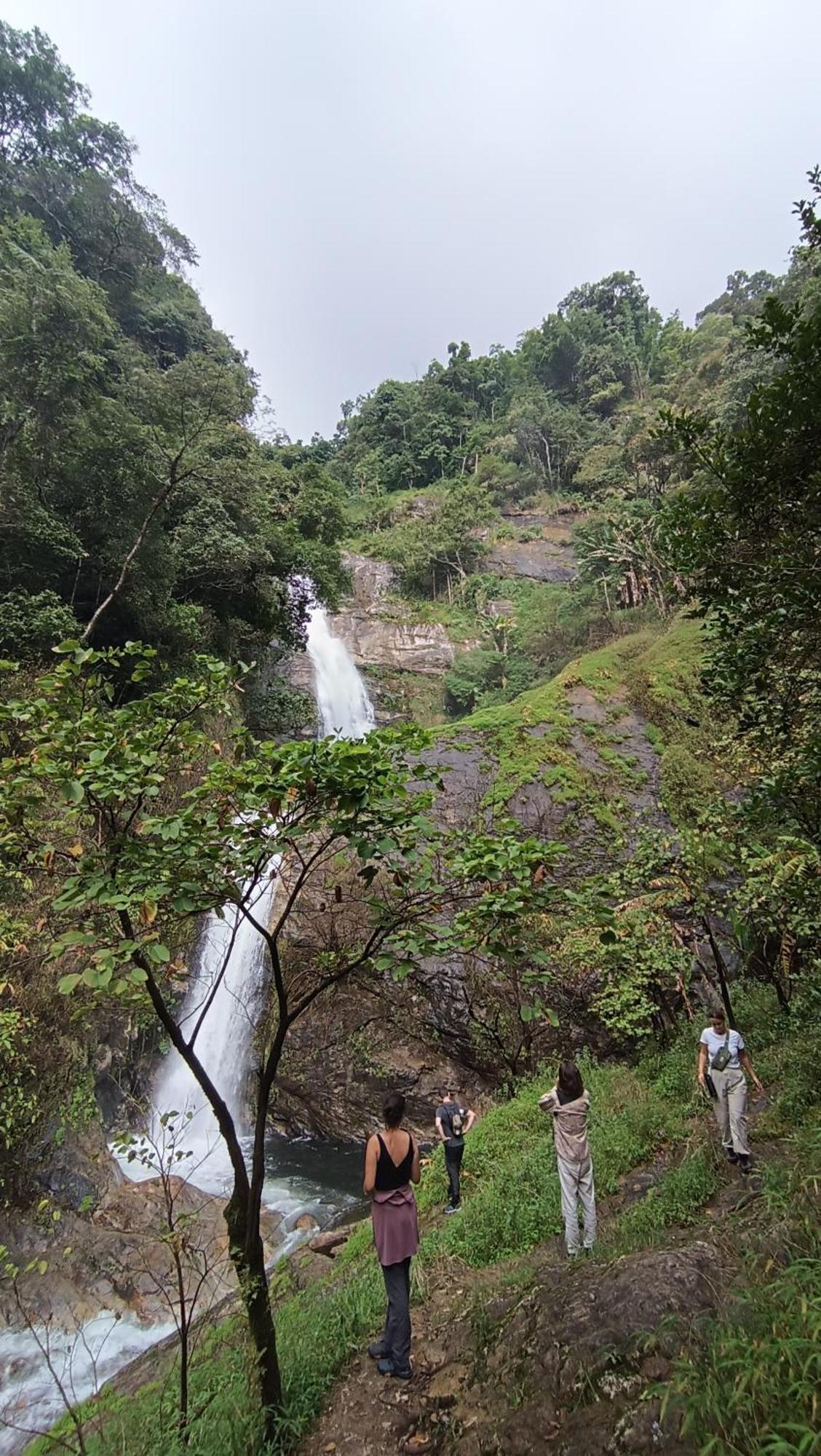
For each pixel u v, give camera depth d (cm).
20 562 1308
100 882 283
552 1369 306
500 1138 848
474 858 321
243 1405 363
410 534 4775
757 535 428
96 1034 1058
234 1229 351
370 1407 362
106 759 294
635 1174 653
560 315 6425
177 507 1853
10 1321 725
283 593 2258
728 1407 234
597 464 4969
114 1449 355
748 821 634
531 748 1714
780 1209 387
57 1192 873
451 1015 1263
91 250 2650
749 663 494
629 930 984
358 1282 557
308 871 349
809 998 878
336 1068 1334
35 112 2577
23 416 1196
